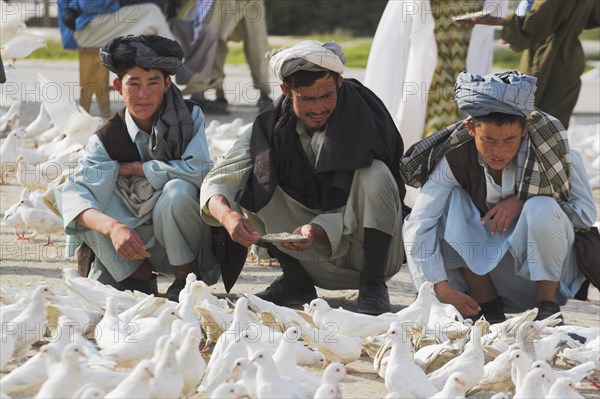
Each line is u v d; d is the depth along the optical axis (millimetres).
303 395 6531
